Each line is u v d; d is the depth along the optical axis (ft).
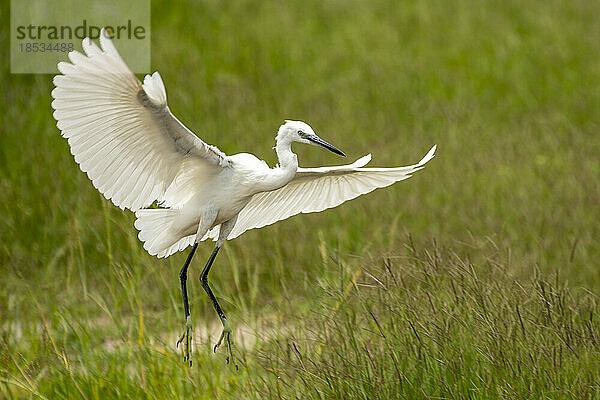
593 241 39.96
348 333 28.27
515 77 67.00
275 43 72.28
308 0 82.17
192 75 64.08
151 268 37.01
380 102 62.54
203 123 55.52
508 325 26.63
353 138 54.85
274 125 56.18
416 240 40.32
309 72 67.82
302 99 62.28
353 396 25.77
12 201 44.16
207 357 30.78
